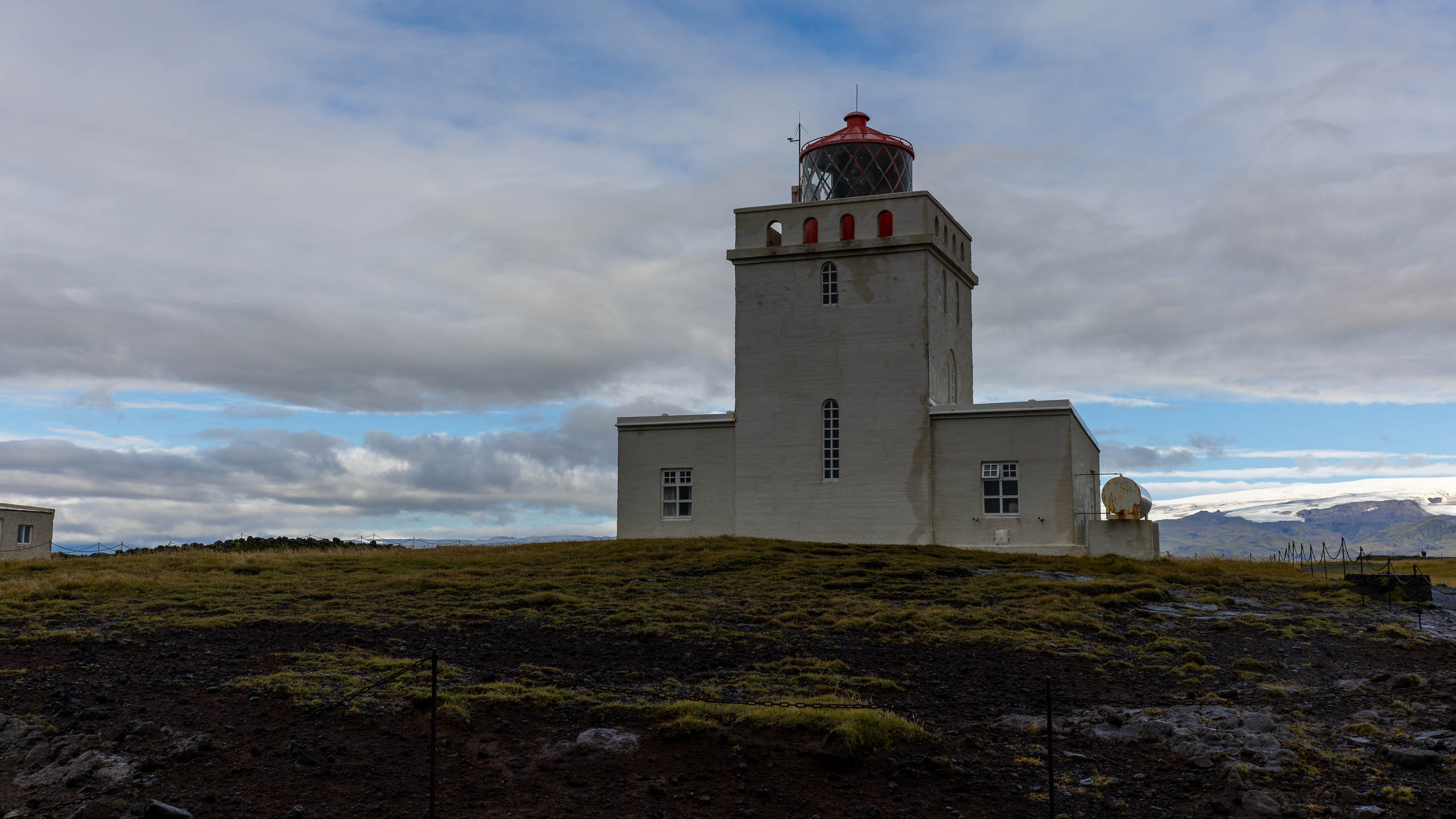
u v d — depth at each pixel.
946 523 36.28
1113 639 19.12
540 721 12.59
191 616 19.42
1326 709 14.00
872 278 37.94
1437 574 38.69
